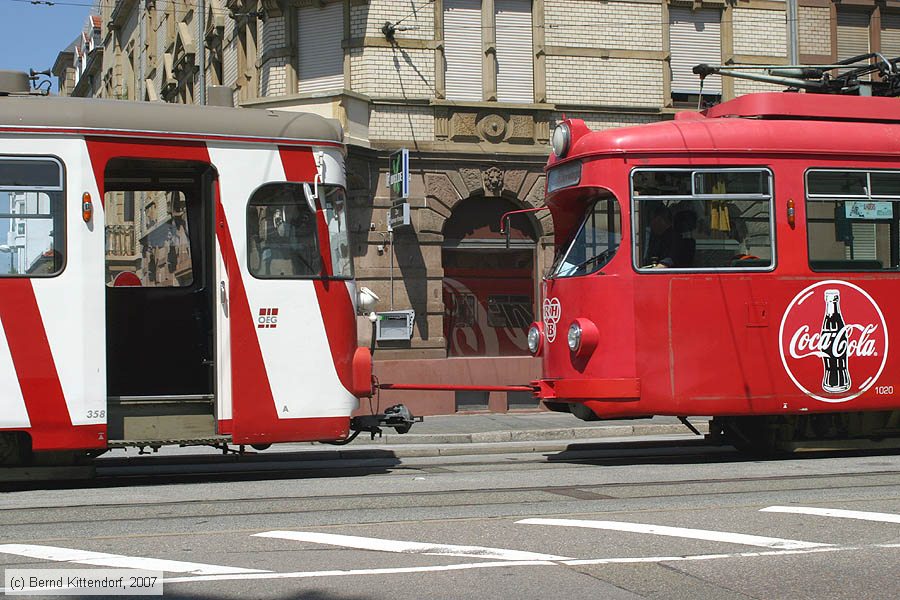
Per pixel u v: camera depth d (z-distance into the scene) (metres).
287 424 11.55
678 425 18.39
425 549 7.54
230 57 26.83
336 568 6.99
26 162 10.76
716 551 7.43
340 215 11.95
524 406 22.59
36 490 11.05
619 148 12.49
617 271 12.40
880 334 12.90
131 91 40.97
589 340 12.43
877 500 9.52
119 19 42.03
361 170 21.80
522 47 23.09
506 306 22.95
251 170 11.52
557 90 23.16
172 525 8.65
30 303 10.71
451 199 22.36
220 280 11.34
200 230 12.92
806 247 12.70
